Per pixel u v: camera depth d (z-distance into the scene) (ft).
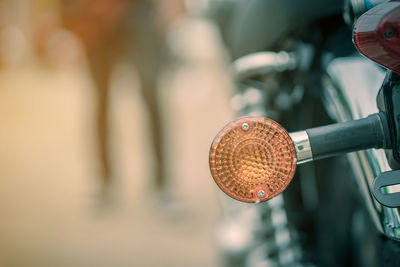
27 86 29.58
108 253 9.49
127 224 10.75
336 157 4.98
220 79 23.54
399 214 3.16
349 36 4.12
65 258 9.34
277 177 2.85
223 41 5.64
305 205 5.04
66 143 17.62
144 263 9.03
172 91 22.80
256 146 2.83
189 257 9.16
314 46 4.48
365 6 3.14
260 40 4.79
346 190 4.93
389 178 2.93
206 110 19.85
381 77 3.54
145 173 13.67
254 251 5.10
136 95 22.17
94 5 10.85
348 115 3.57
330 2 4.32
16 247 9.87
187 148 15.49
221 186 2.86
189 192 12.10
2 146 17.58
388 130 2.92
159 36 11.44
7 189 13.32
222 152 2.84
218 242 5.58
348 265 4.97
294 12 4.49
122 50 11.37
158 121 11.44
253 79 4.88
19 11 33.86
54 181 13.75
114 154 11.98
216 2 5.45
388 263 3.60
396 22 2.65
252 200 2.87
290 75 4.78
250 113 4.81
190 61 24.85
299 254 4.75
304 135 2.93
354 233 4.88
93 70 11.55
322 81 4.14
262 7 4.70
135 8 11.08
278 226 4.84
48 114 22.43
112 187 11.85
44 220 11.17
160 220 10.83
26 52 35.09
